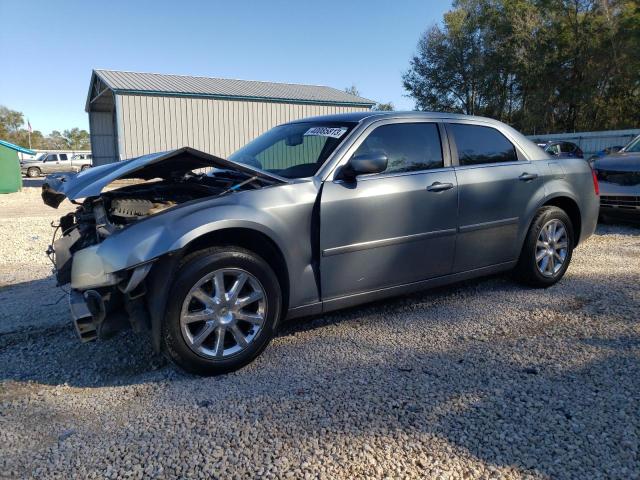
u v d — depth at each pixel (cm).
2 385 329
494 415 279
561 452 246
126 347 385
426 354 362
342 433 264
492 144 483
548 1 3344
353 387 314
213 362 327
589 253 672
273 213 347
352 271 385
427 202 415
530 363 344
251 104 2445
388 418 277
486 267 471
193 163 374
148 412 291
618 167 842
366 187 387
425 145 435
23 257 743
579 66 3400
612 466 236
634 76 3194
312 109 2594
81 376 341
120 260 300
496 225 465
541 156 516
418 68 4047
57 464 244
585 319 423
